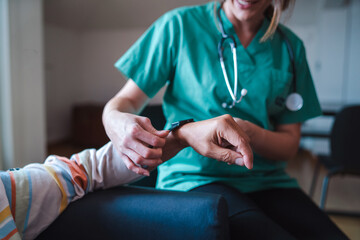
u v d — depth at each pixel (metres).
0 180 0.49
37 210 0.50
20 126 2.48
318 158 1.94
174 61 0.82
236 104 0.80
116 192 0.54
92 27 4.44
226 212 0.47
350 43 3.64
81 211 0.51
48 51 4.07
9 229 0.46
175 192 0.52
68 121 4.55
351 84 3.68
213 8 0.85
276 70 0.82
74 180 0.53
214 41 0.81
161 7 3.89
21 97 2.46
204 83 0.79
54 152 3.85
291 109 0.86
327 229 0.71
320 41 3.74
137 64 0.82
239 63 0.80
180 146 0.60
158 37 0.82
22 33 2.43
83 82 4.76
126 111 0.72
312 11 3.64
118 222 0.48
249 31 0.82
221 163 0.77
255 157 0.83
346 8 3.59
